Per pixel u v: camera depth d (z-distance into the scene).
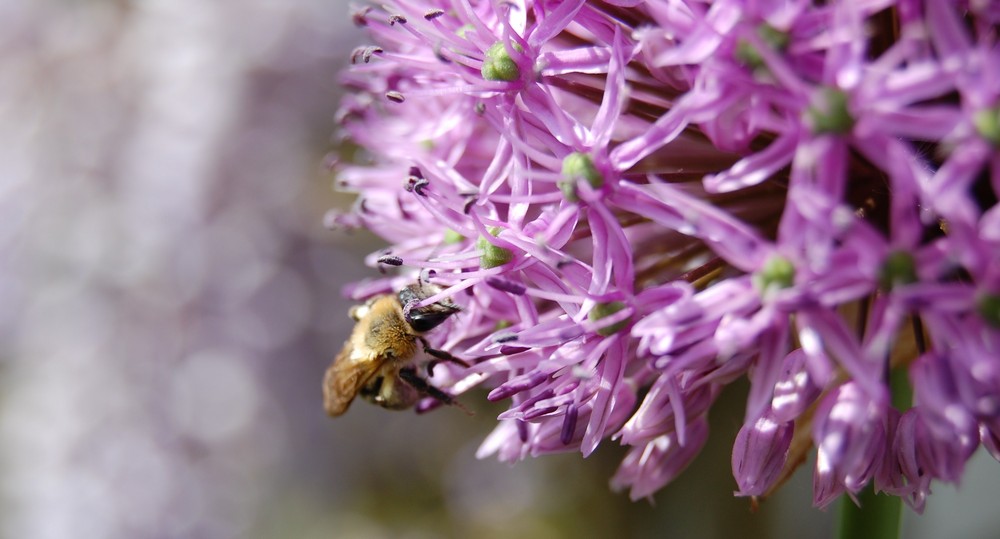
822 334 0.14
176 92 0.34
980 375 0.14
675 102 0.16
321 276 0.34
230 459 0.33
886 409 0.15
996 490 0.27
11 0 0.36
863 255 0.14
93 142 0.34
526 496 0.33
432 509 0.34
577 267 0.16
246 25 0.34
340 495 0.34
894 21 0.15
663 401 0.16
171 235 0.33
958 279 0.15
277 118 0.34
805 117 0.14
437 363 0.18
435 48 0.16
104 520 0.32
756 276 0.14
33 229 0.33
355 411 0.34
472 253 0.16
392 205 0.18
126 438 0.32
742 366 0.15
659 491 0.27
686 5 0.15
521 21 0.16
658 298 0.15
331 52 0.34
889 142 0.14
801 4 0.14
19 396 0.33
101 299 0.33
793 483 0.27
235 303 0.33
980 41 0.14
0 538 0.32
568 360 0.16
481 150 0.18
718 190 0.15
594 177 0.15
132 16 0.35
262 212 0.33
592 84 0.17
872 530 0.18
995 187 0.14
